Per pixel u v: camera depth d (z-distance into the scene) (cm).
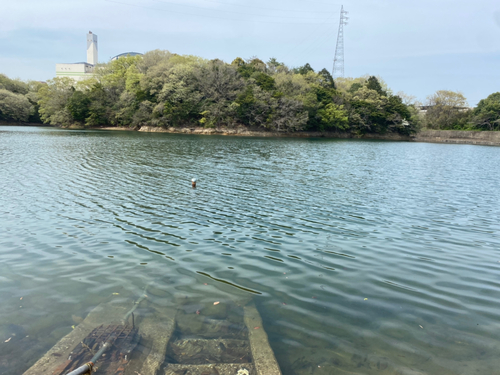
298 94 9019
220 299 735
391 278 867
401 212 1557
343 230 1263
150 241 1091
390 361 550
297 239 1148
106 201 1584
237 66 9444
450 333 630
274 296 754
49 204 1498
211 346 586
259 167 2856
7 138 4950
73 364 529
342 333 622
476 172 3098
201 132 8156
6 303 704
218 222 1315
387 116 9800
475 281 862
